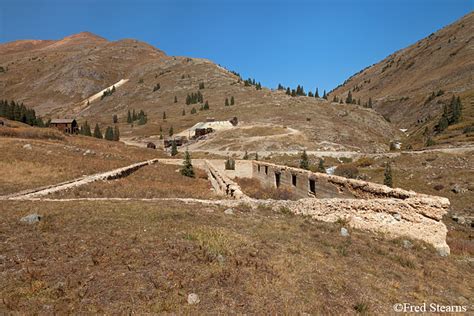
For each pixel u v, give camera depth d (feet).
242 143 309.83
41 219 31.45
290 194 79.30
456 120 305.32
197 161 154.20
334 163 217.97
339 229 38.27
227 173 133.69
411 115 538.88
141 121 506.07
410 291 25.29
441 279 29.07
